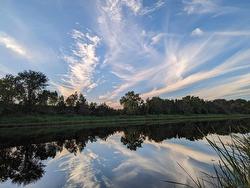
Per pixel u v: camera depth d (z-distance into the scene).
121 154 17.56
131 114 90.00
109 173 11.94
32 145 23.66
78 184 10.29
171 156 15.98
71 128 49.31
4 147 22.34
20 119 56.16
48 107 71.88
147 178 10.79
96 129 46.53
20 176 12.20
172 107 101.19
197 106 102.88
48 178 11.57
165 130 41.19
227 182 2.99
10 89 61.59
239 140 3.58
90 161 15.25
